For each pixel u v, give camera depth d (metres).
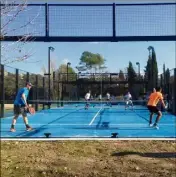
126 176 7.43
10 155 9.20
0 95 23.94
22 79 28.52
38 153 9.43
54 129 16.03
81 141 11.11
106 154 9.30
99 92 53.28
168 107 30.72
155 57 44.94
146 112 31.14
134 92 49.38
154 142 10.89
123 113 29.80
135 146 10.25
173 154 9.31
